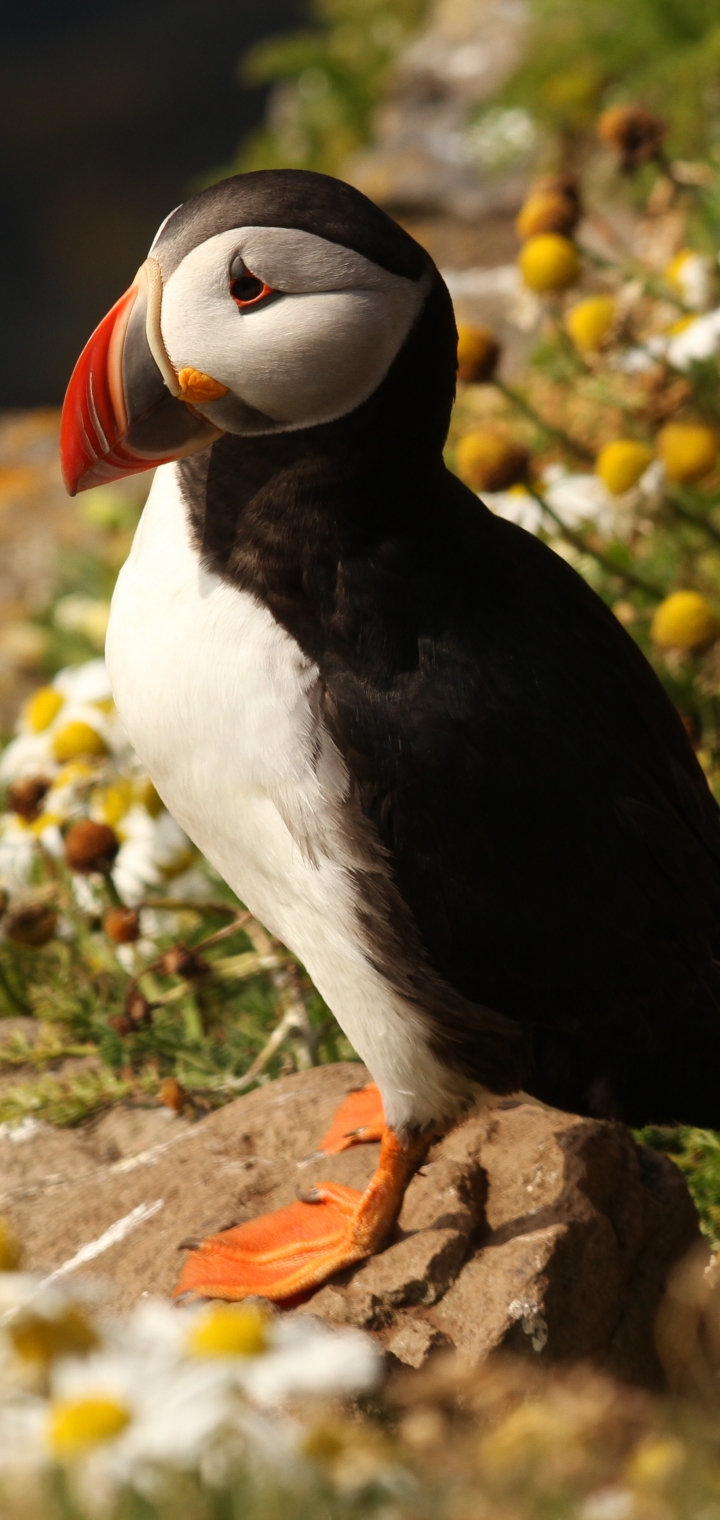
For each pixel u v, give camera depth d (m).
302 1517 2.77
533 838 4.83
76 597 12.20
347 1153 5.64
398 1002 4.98
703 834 5.50
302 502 4.76
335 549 4.80
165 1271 5.20
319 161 17.64
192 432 4.72
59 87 33.16
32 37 34.94
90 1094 6.36
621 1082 5.20
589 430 9.53
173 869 7.50
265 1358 2.79
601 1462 3.24
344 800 4.79
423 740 4.77
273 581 4.80
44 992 7.07
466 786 4.78
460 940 4.88
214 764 4.92
